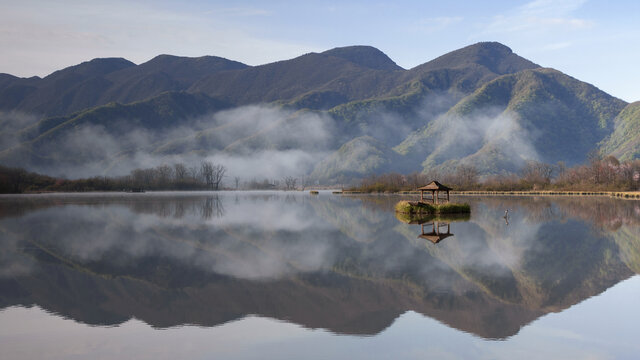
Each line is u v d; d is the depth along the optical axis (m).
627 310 14.66
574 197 94.19
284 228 38.12
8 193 140.75
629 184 112.38
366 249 26.86
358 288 17.69
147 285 18.39
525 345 11.77
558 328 13.02
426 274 19.98
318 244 28.92
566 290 17.17
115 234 34.06
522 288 17.50
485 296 16.44
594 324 13.33
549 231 34.44
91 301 16.20
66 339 12.46
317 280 19.05
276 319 14.12
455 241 29.64
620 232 33.72
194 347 11.84
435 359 10.93
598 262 22.48
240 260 23.53
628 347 11.56
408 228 37.22
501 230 35.12
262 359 11.03
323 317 14.26
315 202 84.31
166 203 79.50
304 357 11.13
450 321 13.76
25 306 15.68
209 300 16.23
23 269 21.47
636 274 19.78
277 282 18.75
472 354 11.22
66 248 27.53
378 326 13.38
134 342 12.21
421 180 160.88
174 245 28.69
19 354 11.41
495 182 147.00
